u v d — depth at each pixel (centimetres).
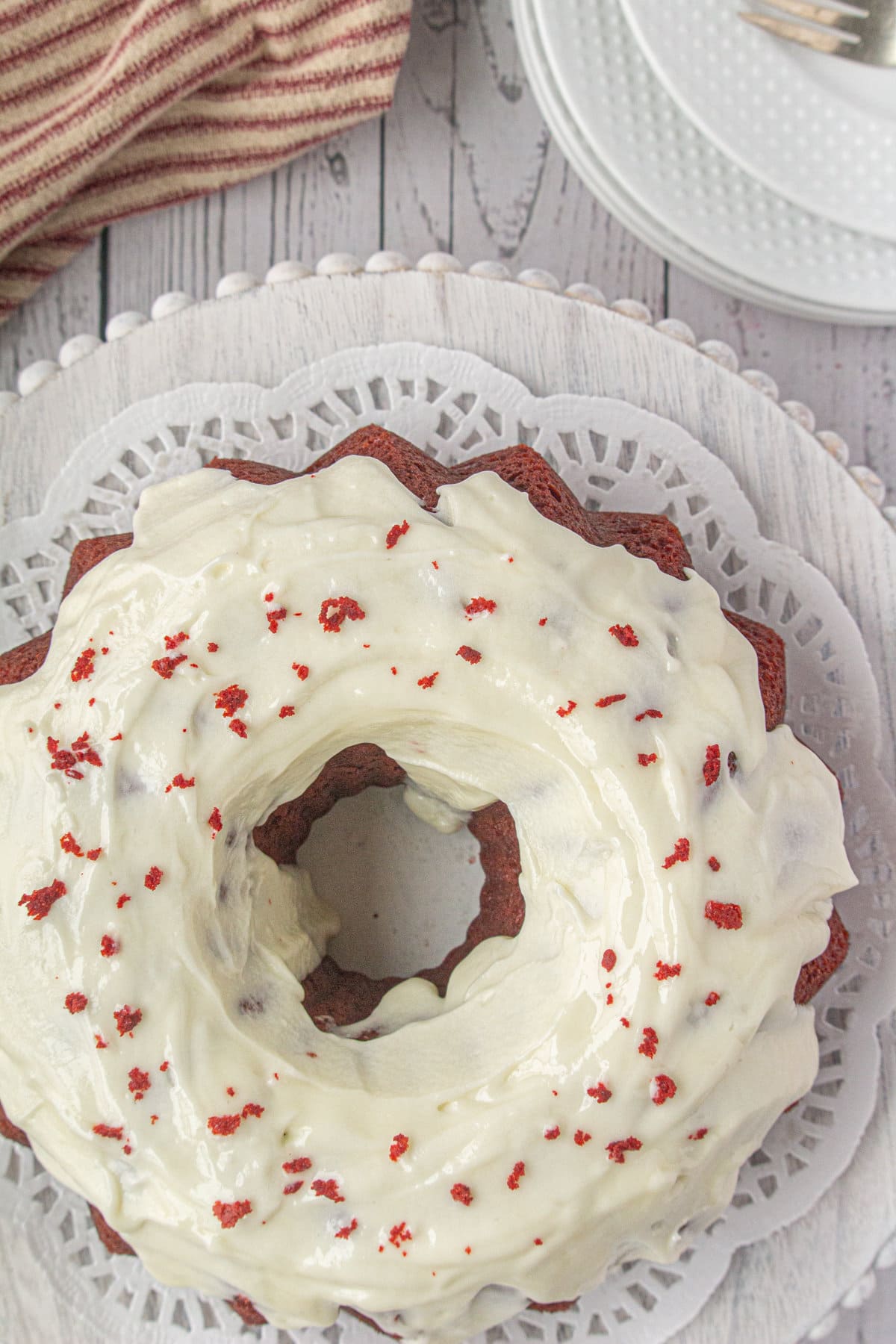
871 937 71
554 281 72
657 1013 63
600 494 71
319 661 64
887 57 70
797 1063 65
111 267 76
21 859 64
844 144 71
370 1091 63
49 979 63
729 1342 70
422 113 76
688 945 63
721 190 73
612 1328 70
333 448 69
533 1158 63
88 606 65
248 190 76
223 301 71
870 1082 71
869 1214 71
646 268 77
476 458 69
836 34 70
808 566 71
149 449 71
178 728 63
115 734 63
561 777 64
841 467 72
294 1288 63
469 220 77
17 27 70
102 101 71
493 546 64
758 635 68
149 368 71
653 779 64
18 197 72
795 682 71
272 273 72
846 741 71
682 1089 63
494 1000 65
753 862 64
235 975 64
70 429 71
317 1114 63
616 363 72
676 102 70
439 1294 63
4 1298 69
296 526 64
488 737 64
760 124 71
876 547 72
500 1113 63
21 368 76
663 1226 65
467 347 71
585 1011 63
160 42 70
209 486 66
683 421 72
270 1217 63
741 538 71
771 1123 66
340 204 76
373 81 73
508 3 76
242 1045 63
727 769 64
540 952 65
